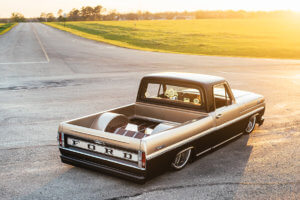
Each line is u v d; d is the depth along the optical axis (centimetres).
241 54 3331
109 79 1385
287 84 1323
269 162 518
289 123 750
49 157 530
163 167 421
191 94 523
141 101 567
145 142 383
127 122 514
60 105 905
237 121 573
